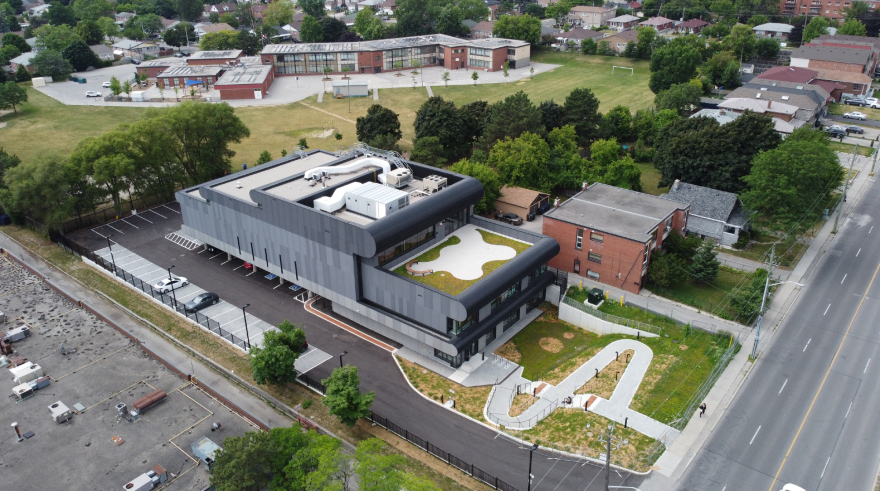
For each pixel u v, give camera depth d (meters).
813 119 133.25
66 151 131.50
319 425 59.62
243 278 85.69
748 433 57.22
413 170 85.38
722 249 91.75
